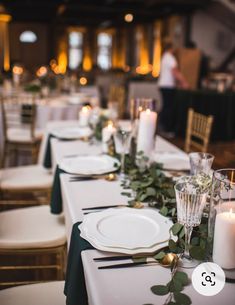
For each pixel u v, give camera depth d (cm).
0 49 1559
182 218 108
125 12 1391
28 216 206
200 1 1144
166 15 1386
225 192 99
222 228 98
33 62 1767
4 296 138
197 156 156
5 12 1478
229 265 99
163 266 105
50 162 276
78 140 263
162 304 90
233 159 510
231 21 1134
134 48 1733
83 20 1645
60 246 184
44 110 456
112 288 96
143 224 128
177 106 675
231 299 92
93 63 1883
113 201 153
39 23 1738
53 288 143
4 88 618
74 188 167
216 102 607
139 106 192
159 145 254
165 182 162
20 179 265
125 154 187
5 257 254
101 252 111
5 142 420
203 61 812
